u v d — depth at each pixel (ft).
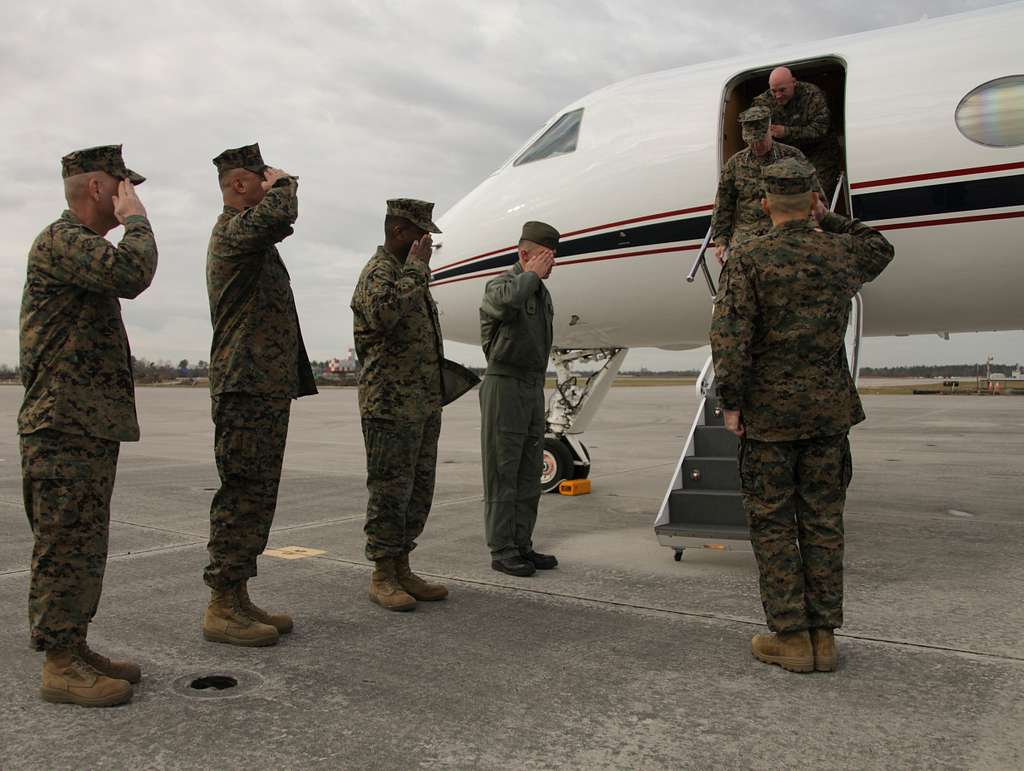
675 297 20.25
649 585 13.08
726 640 10.13
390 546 11.69
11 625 10.89
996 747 7.00
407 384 11.61
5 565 14.75
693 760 6.81
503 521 13.93
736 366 8.91
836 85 20.71
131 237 8.04
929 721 7.57
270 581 13.50
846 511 20.47
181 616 11.31
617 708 7.95
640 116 20.47
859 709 7.88
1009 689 8.36
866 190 17.12
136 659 9.50
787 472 9.09
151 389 235.40
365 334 11.65
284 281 10.28
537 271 13.62
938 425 57.21
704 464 14.84
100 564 8.27
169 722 7.66
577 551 15.92
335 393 187.83
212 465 33.73
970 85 16.51
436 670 9.07
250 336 9.82
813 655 8.99
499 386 13.79
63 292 8.02
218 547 10.04
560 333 22.85
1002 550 15.60
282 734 7.36
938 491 24.23
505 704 8.05
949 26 17.72
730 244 14.71
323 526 19.01
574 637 10.30
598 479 28.12
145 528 18.61
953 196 16.39
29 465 7.95
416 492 12.25
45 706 8.07
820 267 8.82
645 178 19.81
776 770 6.62
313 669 9.12
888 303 18.40
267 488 10.14
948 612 11.30
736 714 7.78
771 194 9.09
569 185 21.02
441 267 23.35
